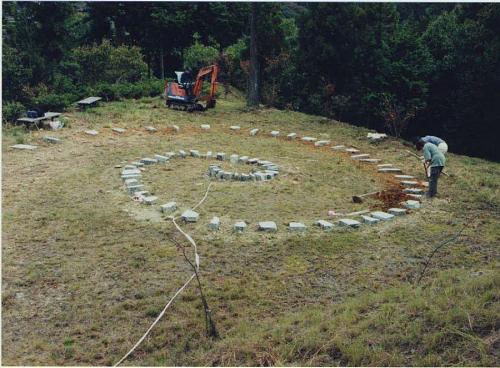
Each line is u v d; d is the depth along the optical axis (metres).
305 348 5.52
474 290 6.38
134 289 7.11
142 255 8.10
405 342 5.37
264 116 20.86
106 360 5.59
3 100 22.81
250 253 8.34
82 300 6.80
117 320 6.36
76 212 9.80
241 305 6.79
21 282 7.16
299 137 17.45
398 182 12.68
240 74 33.50
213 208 10.25
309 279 7.55
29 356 5.61
